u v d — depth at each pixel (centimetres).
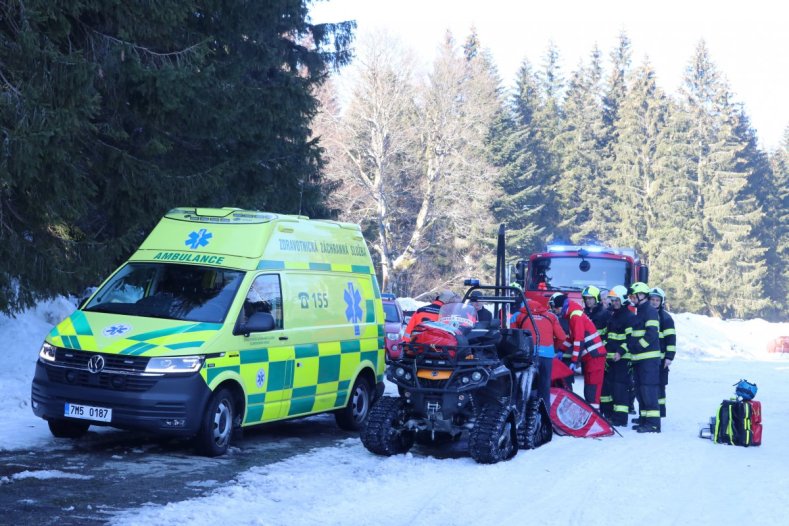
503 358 1046
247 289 991
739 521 748
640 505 792
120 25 1492
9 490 745
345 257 1204
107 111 1568
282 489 797
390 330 1788
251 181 2005
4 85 1262
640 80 7912
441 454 1032
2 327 1523
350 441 1096
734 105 8338
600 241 7419
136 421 881
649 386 1271
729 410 1177
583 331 1337
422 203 5322
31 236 1436
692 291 7050
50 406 912
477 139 5144
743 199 8062
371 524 694
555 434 1188
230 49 1947
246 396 967
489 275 5775
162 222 1088
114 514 687
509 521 719
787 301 8175
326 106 4925
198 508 710
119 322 951
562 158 7588
